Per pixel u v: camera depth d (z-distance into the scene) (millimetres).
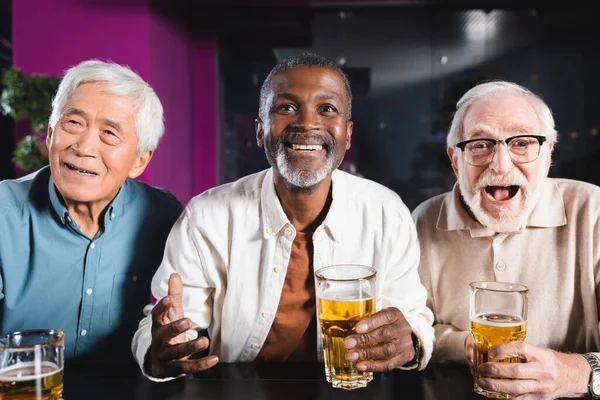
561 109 5141
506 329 968
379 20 5152
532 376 966
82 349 1483
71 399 997
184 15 4945
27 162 3285
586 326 1379
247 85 5297
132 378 1100
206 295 1396
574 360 1034
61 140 1290
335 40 5191
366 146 5250
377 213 1401
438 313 1505
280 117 1193
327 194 1370
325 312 966
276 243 1341
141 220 1511
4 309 1448
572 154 5148
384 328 979
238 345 1370
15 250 1433
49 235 1438
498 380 965
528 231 1413
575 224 1394
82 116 1281
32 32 3795
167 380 1082
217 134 5309
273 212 1327
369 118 5227
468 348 1123
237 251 1357
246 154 5379
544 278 1396
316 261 1334
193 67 5215
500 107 1328
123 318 1496
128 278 1492
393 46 5168
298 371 1136
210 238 1359
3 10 4668
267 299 1337
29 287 1448
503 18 5082
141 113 1354
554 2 5012
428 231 1505
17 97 3215
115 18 3793
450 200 1483
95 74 1292
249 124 5352
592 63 5066
